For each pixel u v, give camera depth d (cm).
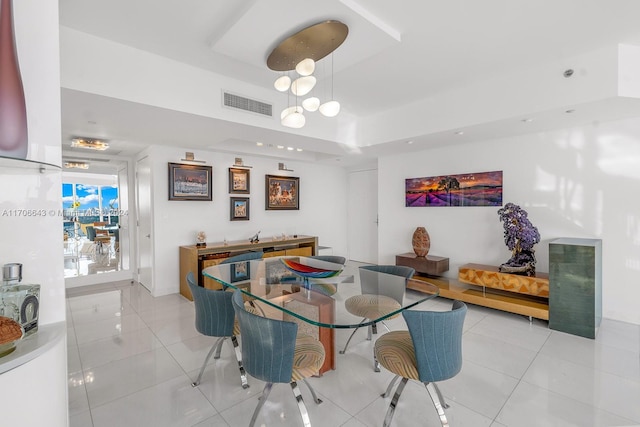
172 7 200
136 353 274
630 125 321
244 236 545
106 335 311
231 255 467
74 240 539
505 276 361
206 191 492
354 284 268
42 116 122
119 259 575
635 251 323
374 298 235
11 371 95
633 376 234
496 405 202
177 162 464
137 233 523
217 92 301
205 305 222
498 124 341
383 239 550
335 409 200
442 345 164
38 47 121
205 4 197
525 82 304
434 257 466
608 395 211
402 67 296
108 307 396
